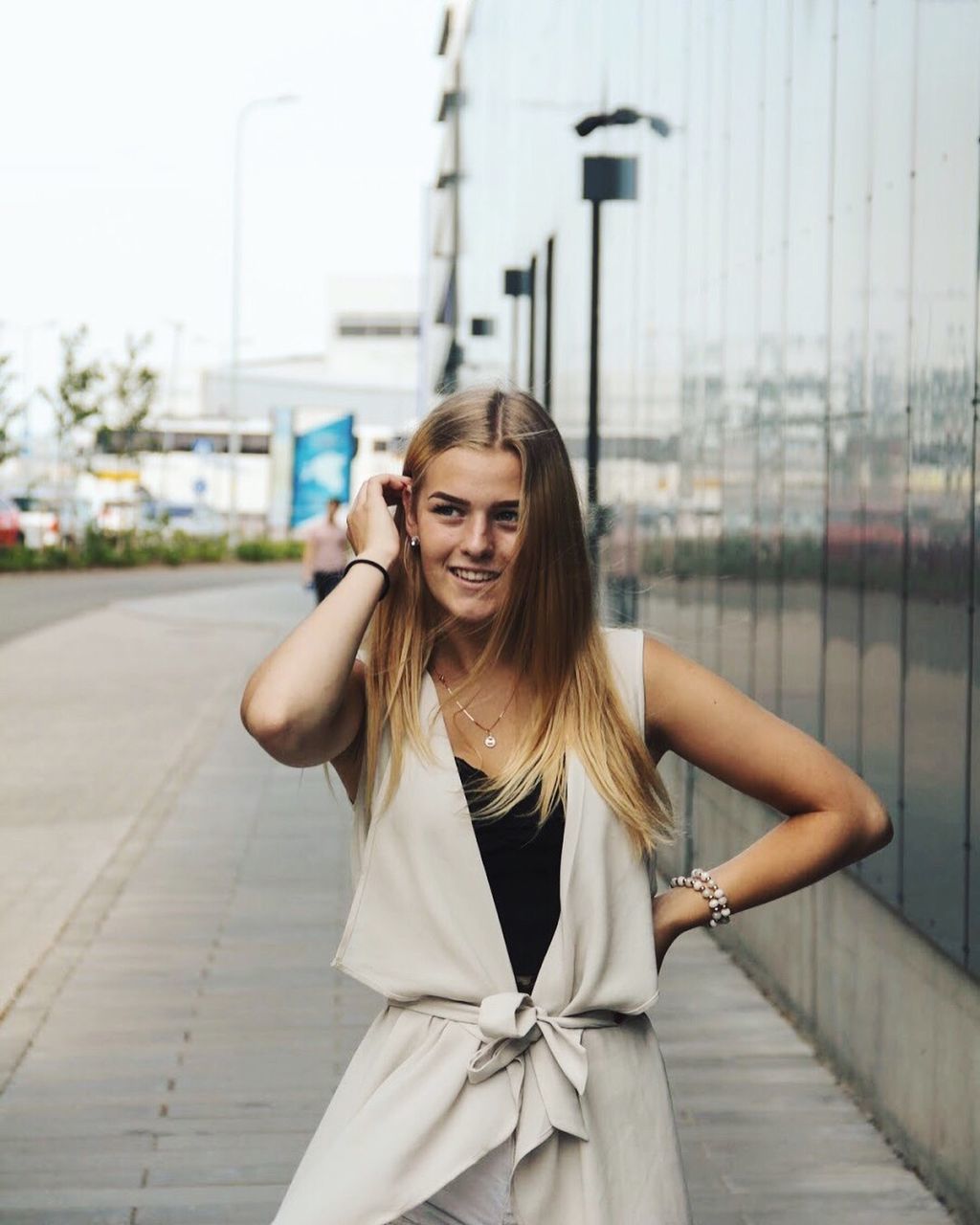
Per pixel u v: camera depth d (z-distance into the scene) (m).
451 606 2.33
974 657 4.18
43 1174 4.59
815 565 5.86
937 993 4.49
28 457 53.56
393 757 2.29
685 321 8.32
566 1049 2.23
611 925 2.27
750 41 7.00
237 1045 5.75
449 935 2.25
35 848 9.20
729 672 7.32
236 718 15.24
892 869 4.86
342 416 44.56
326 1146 2.27
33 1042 5.77
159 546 50.34
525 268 15.33
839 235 5.63
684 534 8.34
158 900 7.96
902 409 4.88
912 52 4.86
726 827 7.46
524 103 15.64
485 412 2.33
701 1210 4.41
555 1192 2.24
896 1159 4.78
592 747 2.28
